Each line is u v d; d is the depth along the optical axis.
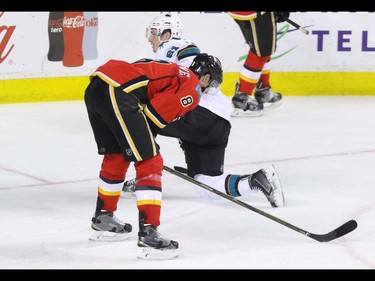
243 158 18.34
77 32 24.42
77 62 24.67
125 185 15.12
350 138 20.38
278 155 18.64
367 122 22.23
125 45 24.89
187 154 14.81
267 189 14.38
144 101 11.86
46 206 14.68
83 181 16.44
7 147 19.23
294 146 19.52
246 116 23.08
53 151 18.91
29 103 24.28
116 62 12.03
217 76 12.50
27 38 23.97
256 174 14.40
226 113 14.56
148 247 11.76
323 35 25.52
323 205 14.74
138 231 12.95
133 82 11.73
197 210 14.43
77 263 11.65
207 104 14.38
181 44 15.41
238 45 25.41
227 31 25.30
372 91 25.88
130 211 14.34
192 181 12.70
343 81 25.83
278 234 13.11
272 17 22.39
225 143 14.73
